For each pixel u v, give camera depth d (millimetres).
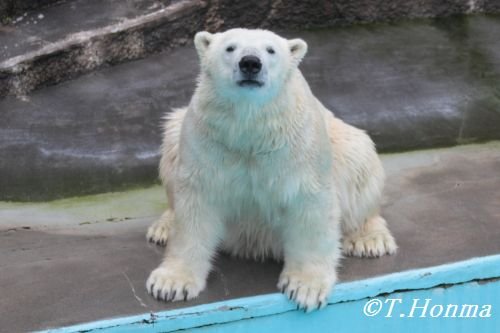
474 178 7043
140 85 8828
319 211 4727
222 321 4781
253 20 10211
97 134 7852
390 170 7305
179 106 8398
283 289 4859
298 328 4918
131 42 9289
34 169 7309
